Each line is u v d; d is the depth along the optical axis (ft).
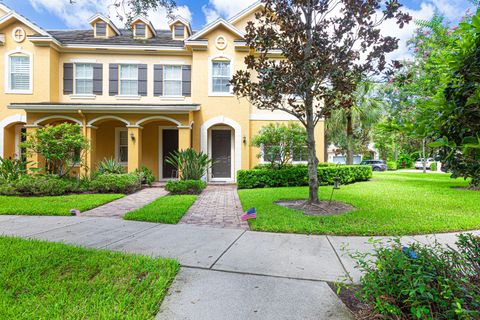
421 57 34.37
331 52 19.67
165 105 38.29
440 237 14.82
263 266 11.28
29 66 42.19
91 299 8.47
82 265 10.93
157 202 25.71
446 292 5.99
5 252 12.12
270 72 20.35
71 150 34.47
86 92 44.93
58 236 15.43
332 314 7.90
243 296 8.89
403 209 21.26
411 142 83.61
